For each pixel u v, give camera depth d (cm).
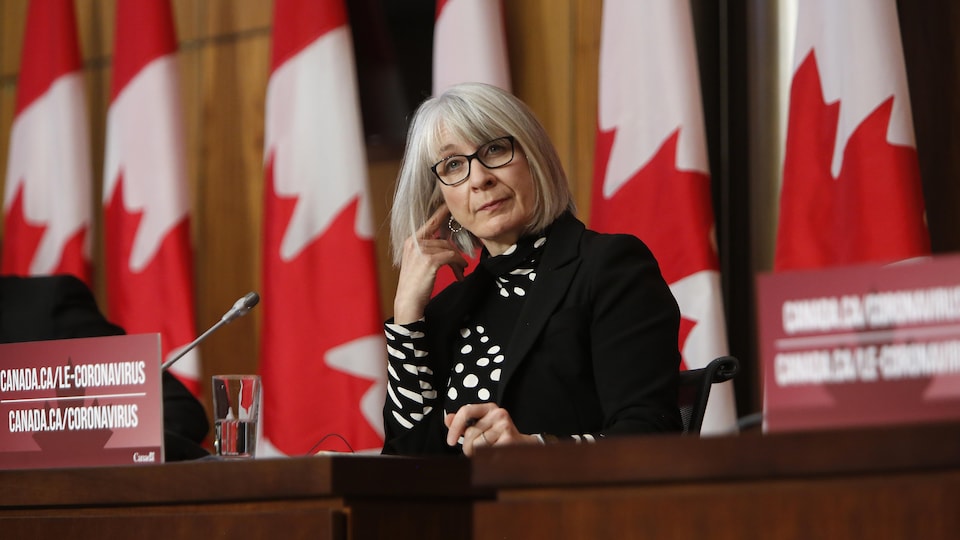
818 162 1061
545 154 741
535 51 1309
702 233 1083
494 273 749
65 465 604
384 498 498
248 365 1466
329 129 1287
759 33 1194
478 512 433
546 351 692
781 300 414
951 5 1083
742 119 1215
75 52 1477
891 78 1010
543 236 743
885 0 1020
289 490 489
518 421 688
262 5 1491
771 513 384
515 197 731
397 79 1424
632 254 709
